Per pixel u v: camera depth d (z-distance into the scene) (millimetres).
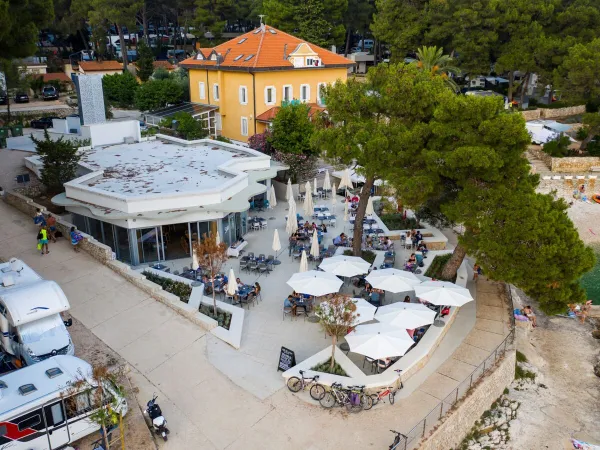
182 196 29562
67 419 15453
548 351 27797
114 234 30266
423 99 26125
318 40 85438
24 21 36188
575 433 21875
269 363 21484
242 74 60688
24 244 30109
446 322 25125
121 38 92125
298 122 43812
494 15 69875
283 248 33312
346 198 37812
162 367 20781
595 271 38219
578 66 58750
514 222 23312
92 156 39938
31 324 18984
